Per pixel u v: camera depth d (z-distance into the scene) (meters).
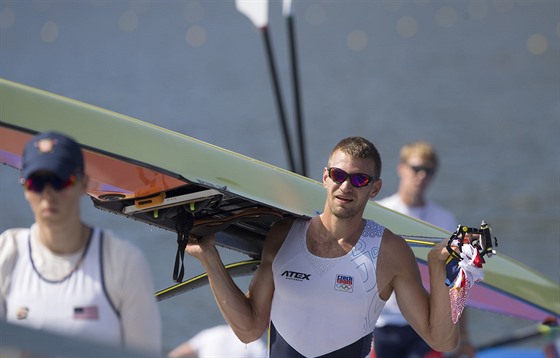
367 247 14.82
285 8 29.66
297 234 15.11
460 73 127.38
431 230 18.89
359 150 14.42
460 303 13.77
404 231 18.39
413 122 86.19
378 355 25.23
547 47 155.88
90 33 198.62
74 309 11.70
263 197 14.84
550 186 57.47
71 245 11.69
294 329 14.94
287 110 94.62
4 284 11.87
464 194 56.00
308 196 15.86
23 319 11.73
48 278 11.78
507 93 105.81
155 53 161.50
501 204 53.56
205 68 139.50
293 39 29.78
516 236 47.47
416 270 15.14
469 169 63.19
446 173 61.88
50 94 13.44
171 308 36.09
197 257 15.48
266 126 83.88
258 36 189.50
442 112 92.44
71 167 10.90
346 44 172.62
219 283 15.31
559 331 25.42
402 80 121.06
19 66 139.50
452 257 13.91
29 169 10.80
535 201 53.84
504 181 59.16
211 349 20.22
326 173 14.65
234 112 93.88
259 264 17.16
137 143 13.77
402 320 25.08
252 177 15.12
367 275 14.70
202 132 82.06
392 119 88.19
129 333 11.91
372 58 150.00
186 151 14.47
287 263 14.98
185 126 85.81
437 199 55.09
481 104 98.06
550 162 65.50
